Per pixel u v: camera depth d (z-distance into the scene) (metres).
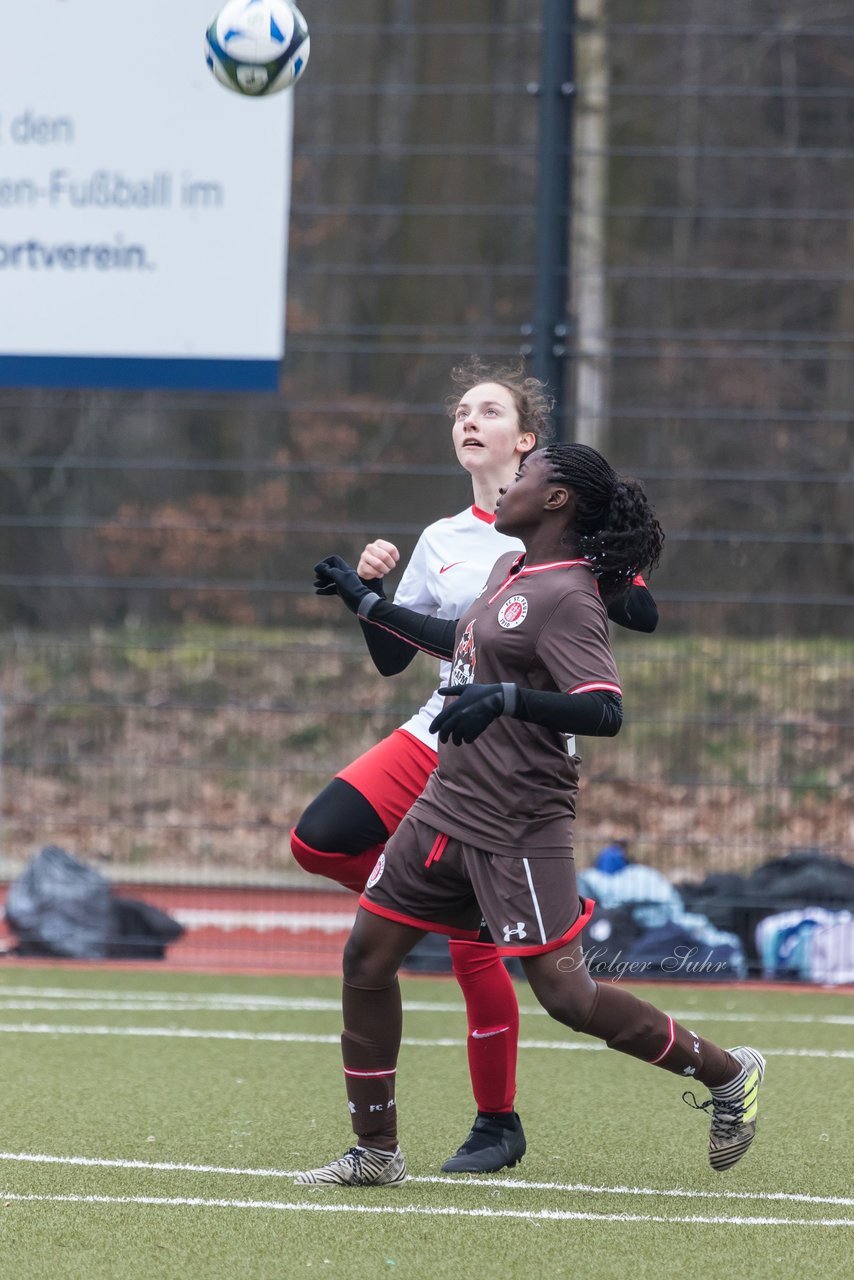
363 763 16.80
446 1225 13.75
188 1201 14.43
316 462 53.03
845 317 53.84
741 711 41.34
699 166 55.72
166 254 29.92
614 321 55.38
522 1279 12.23
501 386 17.30
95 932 31.62
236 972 30.70
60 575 57.91
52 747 49.66
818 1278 12.38
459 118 56.16
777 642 40.78
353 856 16.75
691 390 54.47
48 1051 22.41
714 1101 15.07
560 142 29.89
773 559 45.25
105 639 54.16
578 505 14.42
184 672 51.81
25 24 29.95
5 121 30.05
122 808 47.56
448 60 56.34
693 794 40.16
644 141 56.16
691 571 45.28
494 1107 16.11
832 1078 21.31
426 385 51.75
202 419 58.84
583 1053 23.08
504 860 14.26
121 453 59.44
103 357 30.09
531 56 56.09
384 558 16.16
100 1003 26.91
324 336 53.38
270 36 22.88
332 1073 21.16
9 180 30.11
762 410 53.75
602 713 13.62
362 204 56.03
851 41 55.22
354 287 53.50
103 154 29.94
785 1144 17.39
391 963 14.96
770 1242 13.39
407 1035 24.27
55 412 59.25
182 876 43.28
